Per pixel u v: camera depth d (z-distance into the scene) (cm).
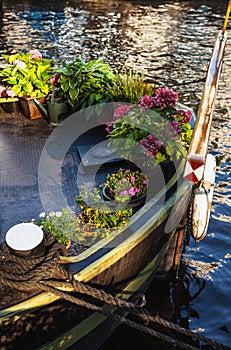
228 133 967
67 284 345
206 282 594
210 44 1622
